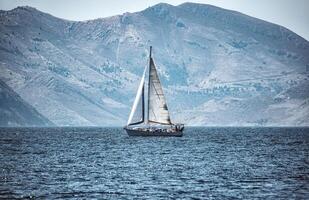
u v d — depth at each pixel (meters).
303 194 121.31
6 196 118.38
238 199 115.75
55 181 139.50
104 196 119.00
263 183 136.88
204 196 119.06
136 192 123.75
